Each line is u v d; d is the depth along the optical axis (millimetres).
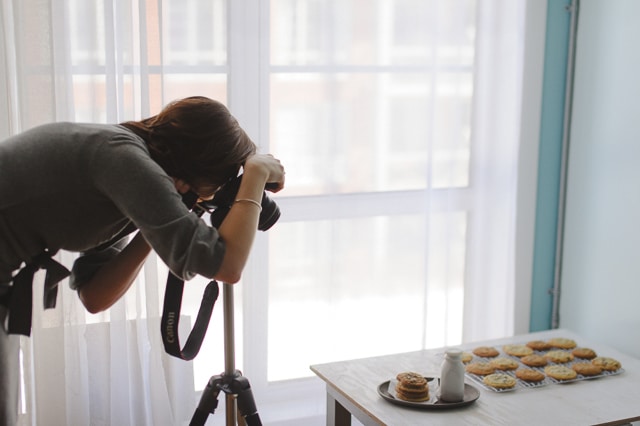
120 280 1438
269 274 2400
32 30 1900
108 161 1232
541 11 2666
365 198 2475
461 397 1824
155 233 1225
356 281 2520
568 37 2738
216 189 1433
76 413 2092
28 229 1269
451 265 2654
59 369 2031
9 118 1931
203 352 2291
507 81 2588
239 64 2252
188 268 1238
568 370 2045
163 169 1337
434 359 2156
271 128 2330
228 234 1314
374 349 2572
